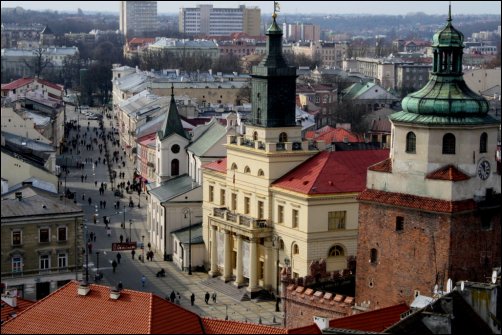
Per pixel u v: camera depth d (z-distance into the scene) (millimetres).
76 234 141250
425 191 96750
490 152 98438
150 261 170750
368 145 179250
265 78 147375
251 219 145250
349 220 137250
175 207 171875
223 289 150875
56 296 78875
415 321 73000
